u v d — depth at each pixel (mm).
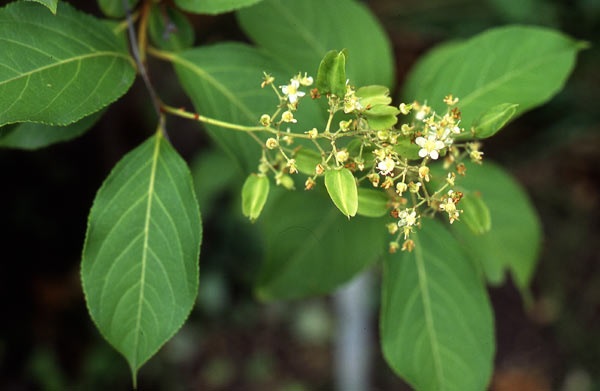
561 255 1105
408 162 398
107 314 379
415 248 430
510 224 465
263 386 1101
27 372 1015
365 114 365
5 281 1033
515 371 1058
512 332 1086
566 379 1046
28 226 1018
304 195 459
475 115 417
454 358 427
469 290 429
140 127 1073
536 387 1038
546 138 923
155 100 393
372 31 452
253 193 383
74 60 373
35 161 983
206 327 1122
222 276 1111
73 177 1025
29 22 370
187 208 381
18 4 369
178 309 380
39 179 1005
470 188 463
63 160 1009
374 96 367
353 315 901
